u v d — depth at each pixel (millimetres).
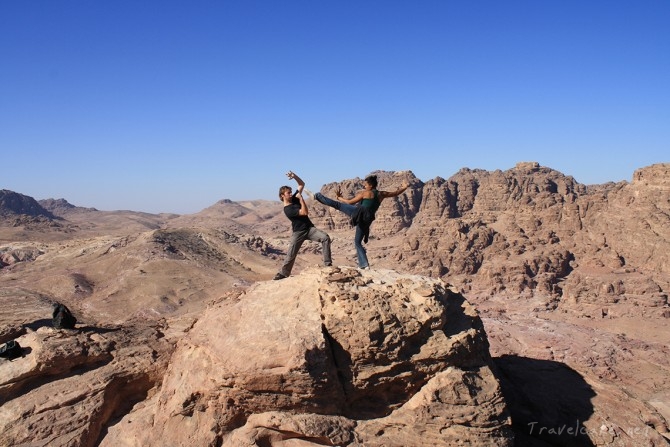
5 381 15422
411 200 164250
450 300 16578
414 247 105250
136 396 17094
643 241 87500
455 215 155500
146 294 73000
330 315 14031
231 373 13156
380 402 14039
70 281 75688
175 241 104875
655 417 18125
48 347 16484
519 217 109375
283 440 13305
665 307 70625
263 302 14961
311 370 12945
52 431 14562
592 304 73812
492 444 13812
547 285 82062
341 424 13359
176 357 15891
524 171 165625
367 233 16359
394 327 14008
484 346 15914
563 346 56719
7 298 45438
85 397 15695
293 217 16344
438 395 13898
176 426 13984
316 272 15414
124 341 18562
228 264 102875
